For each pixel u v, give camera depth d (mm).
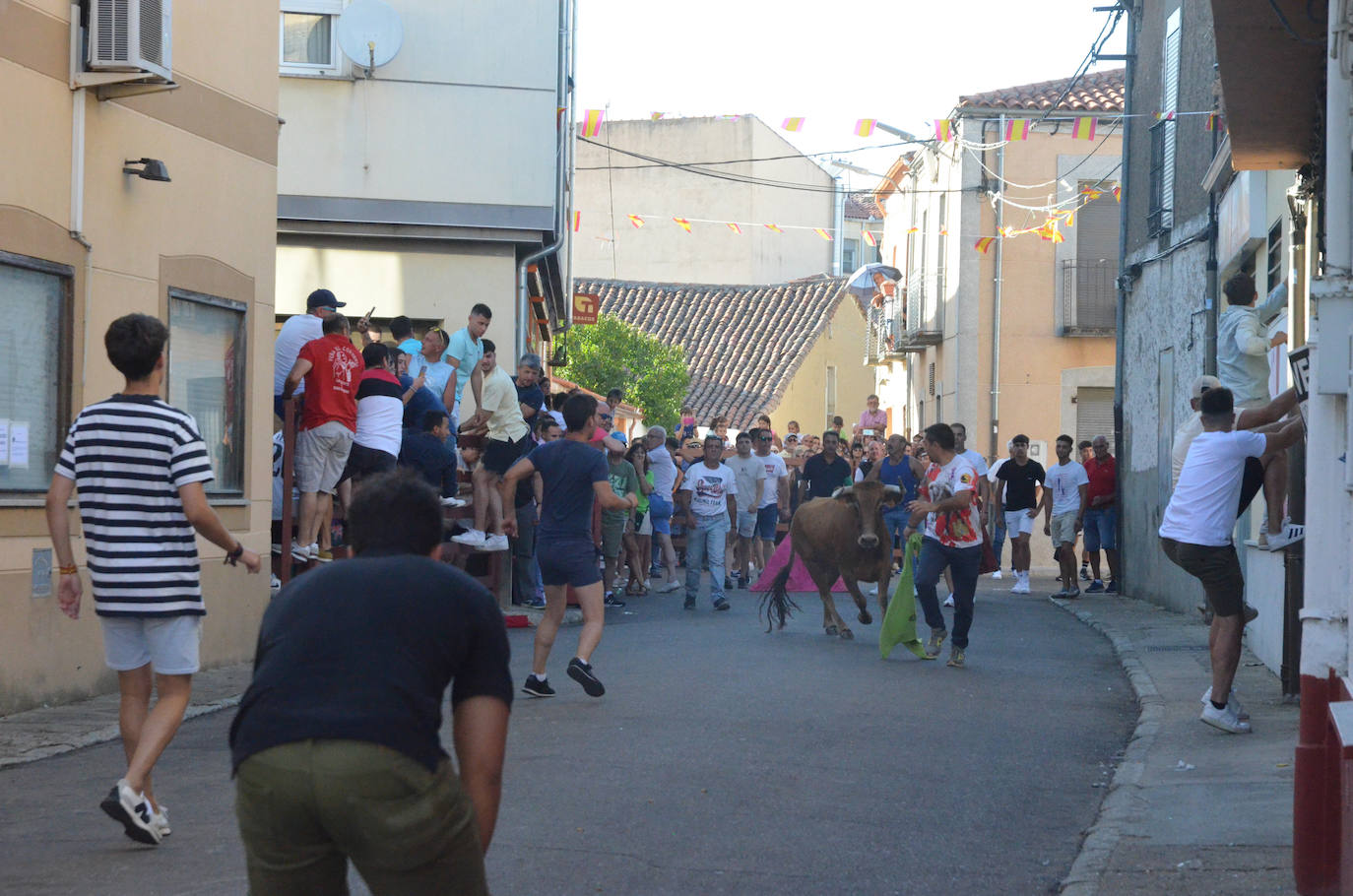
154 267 10539
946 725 8969
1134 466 19531
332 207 17859
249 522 11695
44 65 9391
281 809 3285
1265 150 10938
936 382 32750
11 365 9234
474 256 18328
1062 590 19781
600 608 9602
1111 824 6422
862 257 54156
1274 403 8648
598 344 33844
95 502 6039
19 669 9203
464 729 3523
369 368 13086
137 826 5816
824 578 13789
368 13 17516
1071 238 29578
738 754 7844
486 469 15172
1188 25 17156
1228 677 8508
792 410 41906
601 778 7223
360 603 3438
